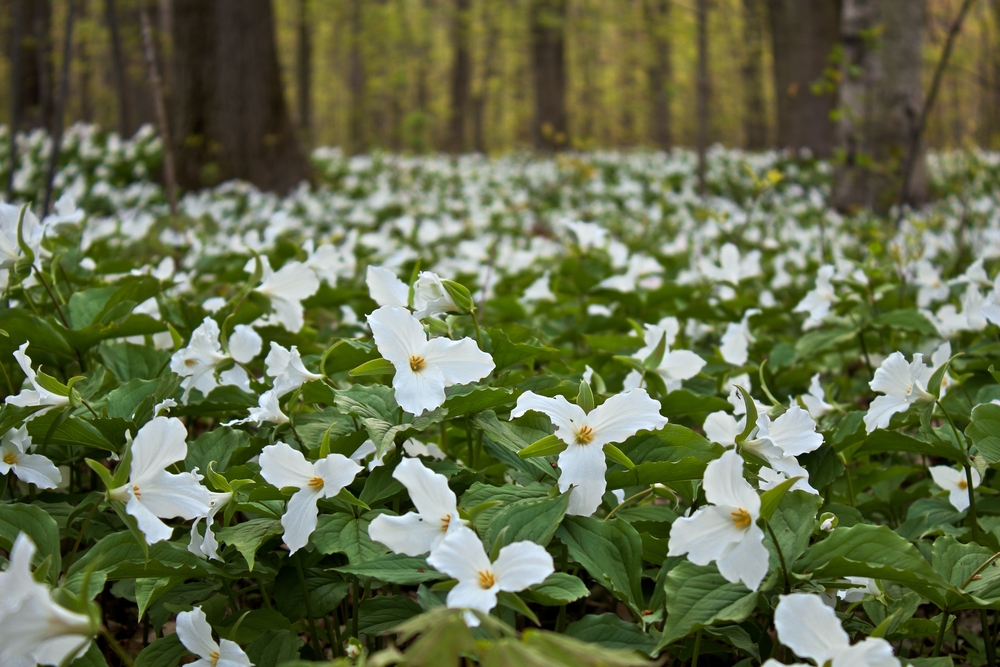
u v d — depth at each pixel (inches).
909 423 104.2
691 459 76.6
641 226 375.2
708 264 181.8
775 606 72.0
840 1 641.0
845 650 58.2
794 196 464.8
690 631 66.6
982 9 460.1
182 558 76.7
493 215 375.9
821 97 639.1
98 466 68.2
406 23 1071.6
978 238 274.1
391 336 78.7
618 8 813.9
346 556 85.0
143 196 385.7
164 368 118.1
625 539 76.0
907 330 152.0
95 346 119.6
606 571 75.0
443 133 1159.0
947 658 72.5
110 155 452.4
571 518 78.0
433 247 295.1
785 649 80.4
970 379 131.0
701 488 84.1
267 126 466.3
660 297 182.4
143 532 68.5
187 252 226.5
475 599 61.2
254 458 96.6
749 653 84.7
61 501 97.1
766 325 169.3
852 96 367.9
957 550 82.7
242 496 81.6
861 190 363.6
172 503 72.1
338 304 165.3
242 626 82.8
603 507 94.9
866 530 69.2
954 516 102.7
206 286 186.7
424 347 80.3
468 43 1063.0
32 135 498.6
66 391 85.2
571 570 90.7
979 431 90.3
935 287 167.8
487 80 1294.3
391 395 87.2
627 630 70.9
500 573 63.4
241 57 457.7
